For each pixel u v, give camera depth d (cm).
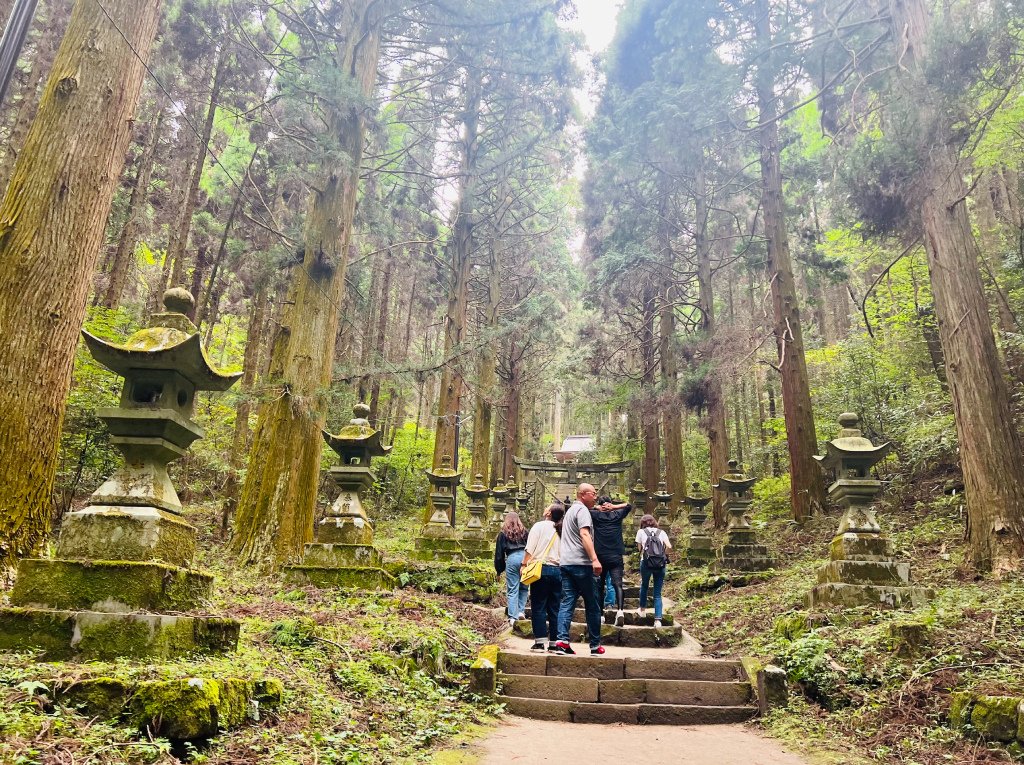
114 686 276
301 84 1065
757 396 2694
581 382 2509
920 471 1309
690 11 1546
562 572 686
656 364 2192
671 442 1991
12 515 499
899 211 895
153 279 1984
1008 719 383
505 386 2631
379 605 665
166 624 327
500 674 615
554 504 749
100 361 359
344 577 721
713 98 1480
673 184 1923
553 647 663
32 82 1194
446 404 2008
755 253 1869
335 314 1098
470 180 2181
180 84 1462
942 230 846
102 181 600
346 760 318
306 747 321
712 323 1819
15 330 531
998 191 1555
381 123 1375
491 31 1584
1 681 272
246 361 1698
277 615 570
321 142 1059
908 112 852
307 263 1085
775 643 662
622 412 2334
